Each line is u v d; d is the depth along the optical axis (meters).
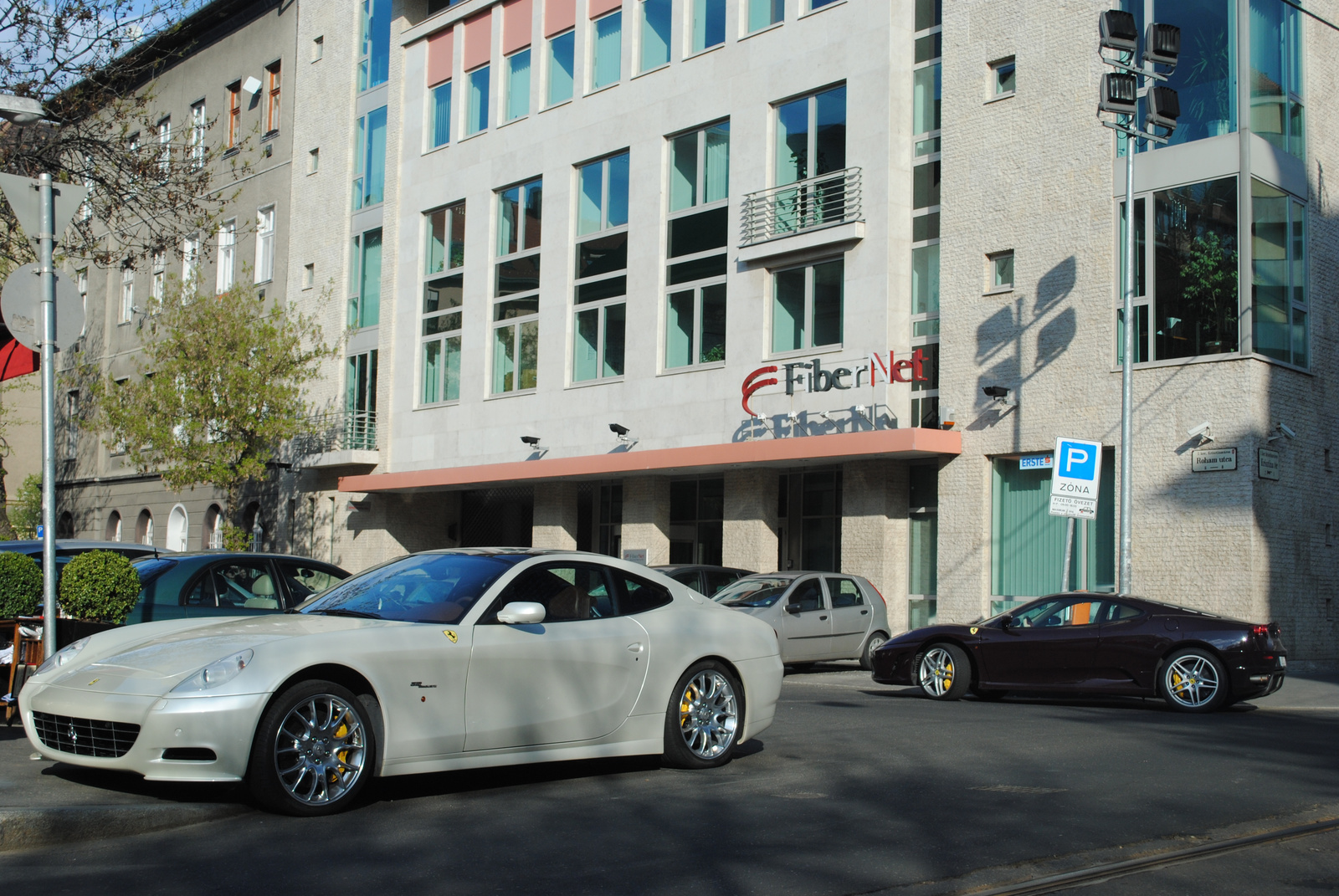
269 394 29.56
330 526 34.25
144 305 40.44
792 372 23.61
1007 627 14.26
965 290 21.47
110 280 42.00
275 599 12.08
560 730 7.71
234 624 7.44
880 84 22.89
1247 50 18.69
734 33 25.55
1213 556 18.20
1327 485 19.70
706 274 25.72
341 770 6.88
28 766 7.58
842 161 23.61
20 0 16.19
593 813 7.00
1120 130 17.00
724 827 6.66
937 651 14.52
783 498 25.27
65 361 44.22
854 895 5.40
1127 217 16.94
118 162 18.77
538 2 30.02
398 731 7.02
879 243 22.61
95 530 42.75
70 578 9.91
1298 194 19.56
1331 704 14.15
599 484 29.44
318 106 36.06
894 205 22.69
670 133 26.69
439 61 32.59
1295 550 18.75
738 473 24.86
